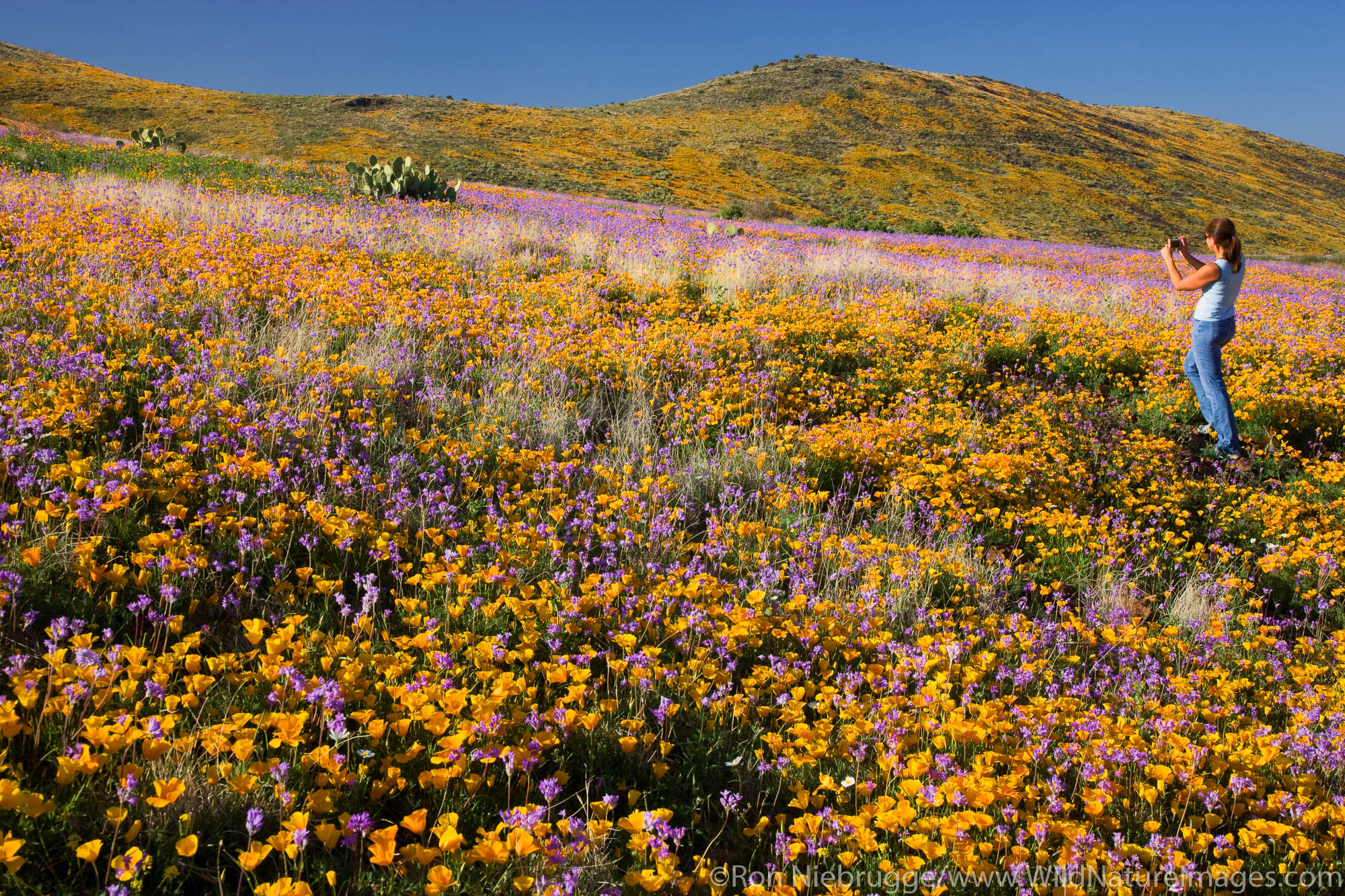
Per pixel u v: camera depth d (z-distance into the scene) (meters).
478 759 2.25
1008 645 3.45
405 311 6.66
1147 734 2.96
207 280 6.42
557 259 11.03
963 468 5.64
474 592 3.29
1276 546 4.84
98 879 1.77
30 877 1.77
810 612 3.58
